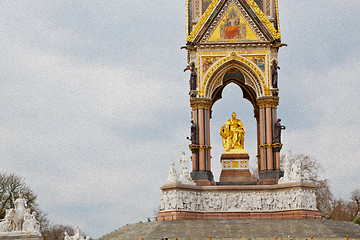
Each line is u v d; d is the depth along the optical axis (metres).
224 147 99.50
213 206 92.69
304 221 84.19
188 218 90.62
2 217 119.06
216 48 96.81
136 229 83.88
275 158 94.81
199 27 96.88
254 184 95.69
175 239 74.12
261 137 95.88
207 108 96.25
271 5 98.88
